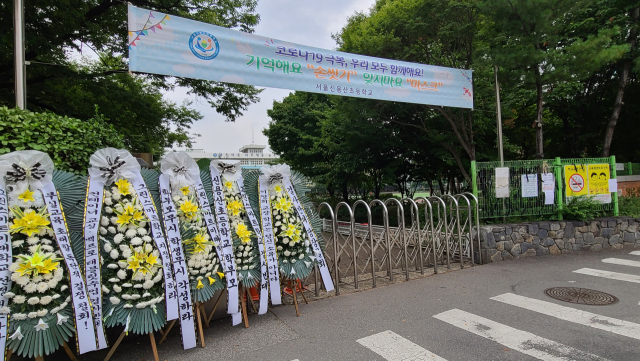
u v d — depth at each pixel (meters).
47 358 3.36
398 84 7.03
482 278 5.66
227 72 5.36
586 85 11.76
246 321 3.98
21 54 4.27
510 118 11.71
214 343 3.61
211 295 3.65
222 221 3.87
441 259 6.83
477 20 8.77
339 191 20.66
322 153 16.33
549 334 3.61
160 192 3.52
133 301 3.16
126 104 9.16
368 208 5.50
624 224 7.85
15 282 2.71
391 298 4.84
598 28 9.56
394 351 3.32
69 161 3.82
